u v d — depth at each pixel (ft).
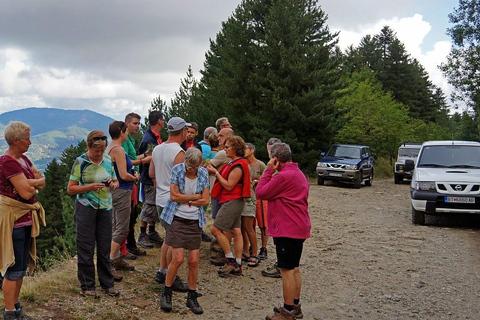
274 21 83.35
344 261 26.08
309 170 83.10
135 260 23.48
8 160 14.07
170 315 17.35
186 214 17.49
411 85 224.33
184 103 84.07
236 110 85.56
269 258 26.43
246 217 24.20
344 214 42.06
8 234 14.03
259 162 24.82
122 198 20.52
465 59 112.68
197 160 17.33
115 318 16.37
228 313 17.90
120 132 20.27
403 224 36.99
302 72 78.59
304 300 19.88
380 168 108.47
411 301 19.60
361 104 107.34
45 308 16.05
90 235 17.72
